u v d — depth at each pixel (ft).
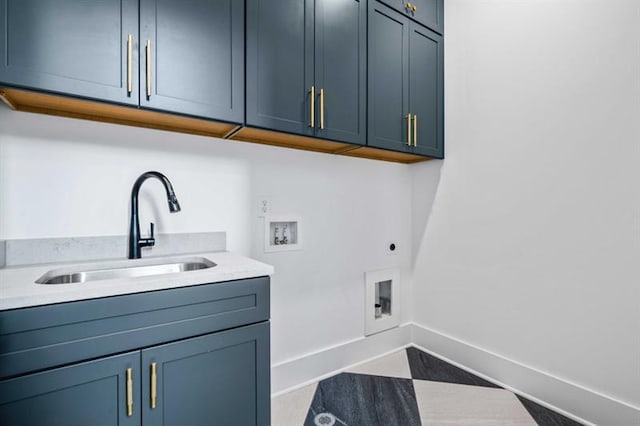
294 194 5.97
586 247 4.87
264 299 3.76
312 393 5.71
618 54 4.54
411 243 7.81
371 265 7.11
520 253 5.70
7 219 3.70
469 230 6.55
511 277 5.84
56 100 3.49
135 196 4.26
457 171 6.76
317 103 4.92
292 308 5.98
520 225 5.70
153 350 3.06
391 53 5.92
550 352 5.28
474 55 6.42
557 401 5.14
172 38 3.73
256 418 3.71
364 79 5.50
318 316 6.32
